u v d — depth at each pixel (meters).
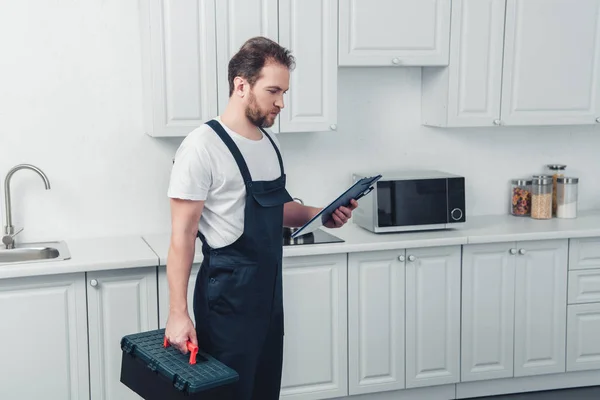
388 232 3.58
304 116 3.46
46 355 3.03
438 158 4.02
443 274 3.52
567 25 3.76
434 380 3.57
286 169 3.79
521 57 3.72
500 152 4.11
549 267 3.65
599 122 3.87
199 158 2.28
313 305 3.36
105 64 3.47
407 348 3.52
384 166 3.94
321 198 3.87
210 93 3.32
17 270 2.90
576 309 3.72
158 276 3.14
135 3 3.47
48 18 3.37
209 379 2.01
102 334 3.09
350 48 3.49
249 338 2.40
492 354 3.63
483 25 3.65
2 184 3.40
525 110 3.78
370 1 3.48
